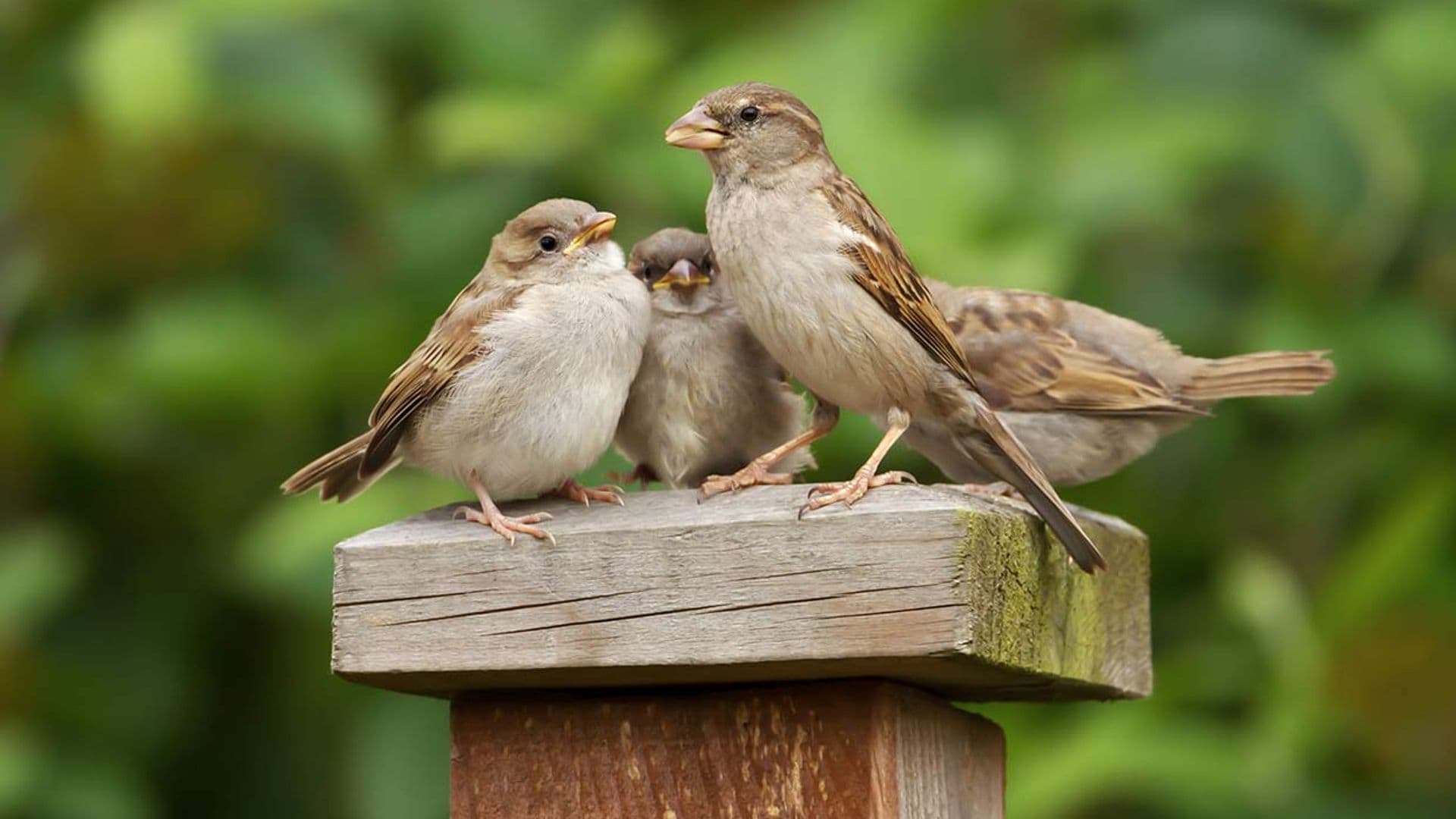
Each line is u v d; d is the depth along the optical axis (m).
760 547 7.38
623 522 7.60
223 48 12.13
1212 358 12.15
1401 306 12.12
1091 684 8.20
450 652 7.65
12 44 13.06
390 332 12.05
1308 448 12.28
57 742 12.32
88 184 12.55
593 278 8.27
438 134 11.90
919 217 11.24
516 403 8.02
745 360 8.73
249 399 12.21
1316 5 12.72
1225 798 11.14
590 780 7.94
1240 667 11.73
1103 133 12.23
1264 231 12.41
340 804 12.71
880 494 7.45
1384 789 11.81
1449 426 12.17
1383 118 12.07
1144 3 12.80
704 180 11.48
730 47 12.53
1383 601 11.64
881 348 8.31
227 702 13.04
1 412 12.62
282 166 12.64
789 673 7.54
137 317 12.41
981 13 13.05
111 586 12.91
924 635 7.18
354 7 12.42
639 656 7.46
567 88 11.95
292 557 11.33
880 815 7.61
